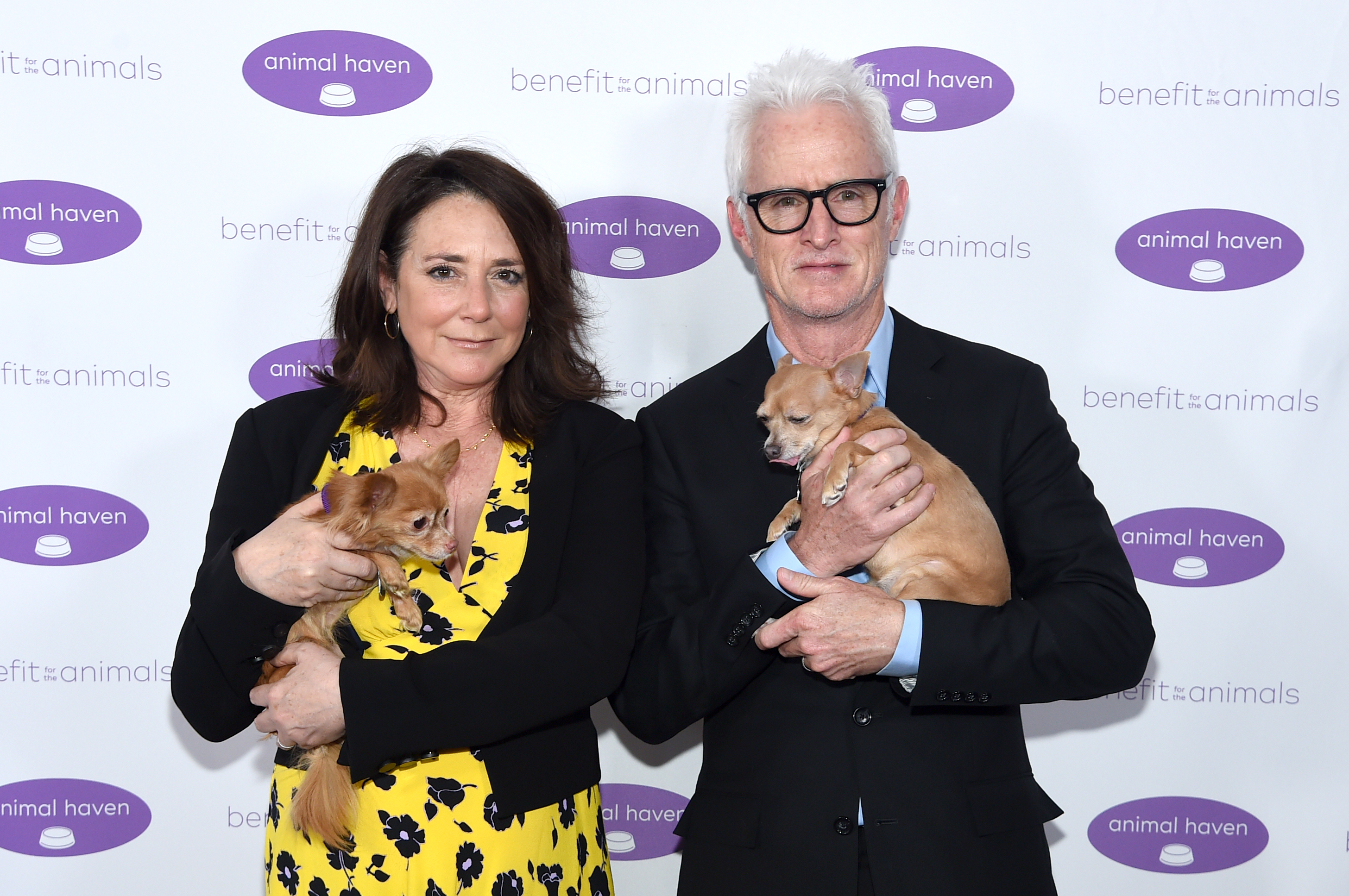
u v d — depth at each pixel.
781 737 2.06
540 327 2.22
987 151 3.01
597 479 2.12
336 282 3.03
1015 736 2.10
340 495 1.89
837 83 2.21
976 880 1.93
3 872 3.06
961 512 2.13
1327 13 2.92
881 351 2.39
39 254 2.95
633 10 2.99
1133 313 3.03
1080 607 1.96
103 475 3.02
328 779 1.84
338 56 2.96
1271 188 2.97
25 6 2.88
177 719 3.07
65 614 3.03
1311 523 3.02
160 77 2.93
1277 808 3.07
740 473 2.25
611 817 3.16
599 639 1.90
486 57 2.99
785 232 2.21
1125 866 3.12
